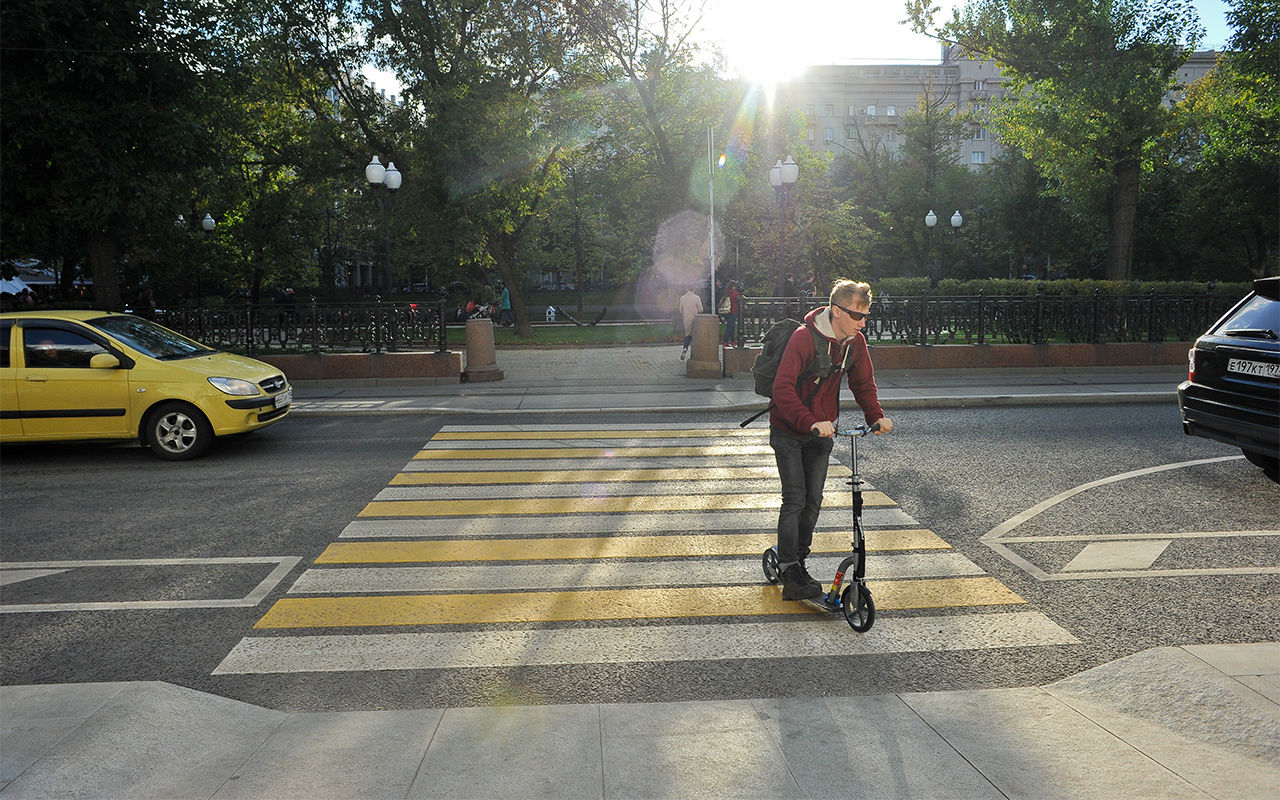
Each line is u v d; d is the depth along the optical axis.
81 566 5.34
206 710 3.36
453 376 14.98
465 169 22.88
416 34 23.45
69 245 21.20
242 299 41.62
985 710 3.28
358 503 6.85
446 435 10.08
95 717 3.23
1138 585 4.80
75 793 2.70
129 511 6.68
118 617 4.50
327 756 2.95
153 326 9.77
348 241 52.72
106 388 8.63
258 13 18.92
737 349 15.27
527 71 24.61
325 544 5.74
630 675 3.75
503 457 8.67
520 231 32.44
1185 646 3.75
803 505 4.36
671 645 4.06
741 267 32.09
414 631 4.26
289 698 3.56
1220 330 7.14
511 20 24.08
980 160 90.06
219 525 6.24
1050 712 3.25
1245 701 3.21
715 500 6.81
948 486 7.21
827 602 4.30
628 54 26.84
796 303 16.12
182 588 4.93
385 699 3.54
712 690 3.59
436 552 5.52
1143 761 2.83
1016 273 47.41
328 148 25.75
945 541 5.64
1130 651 3.94
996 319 15.39
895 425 10.39
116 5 14.88
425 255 30.92
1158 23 24.56
